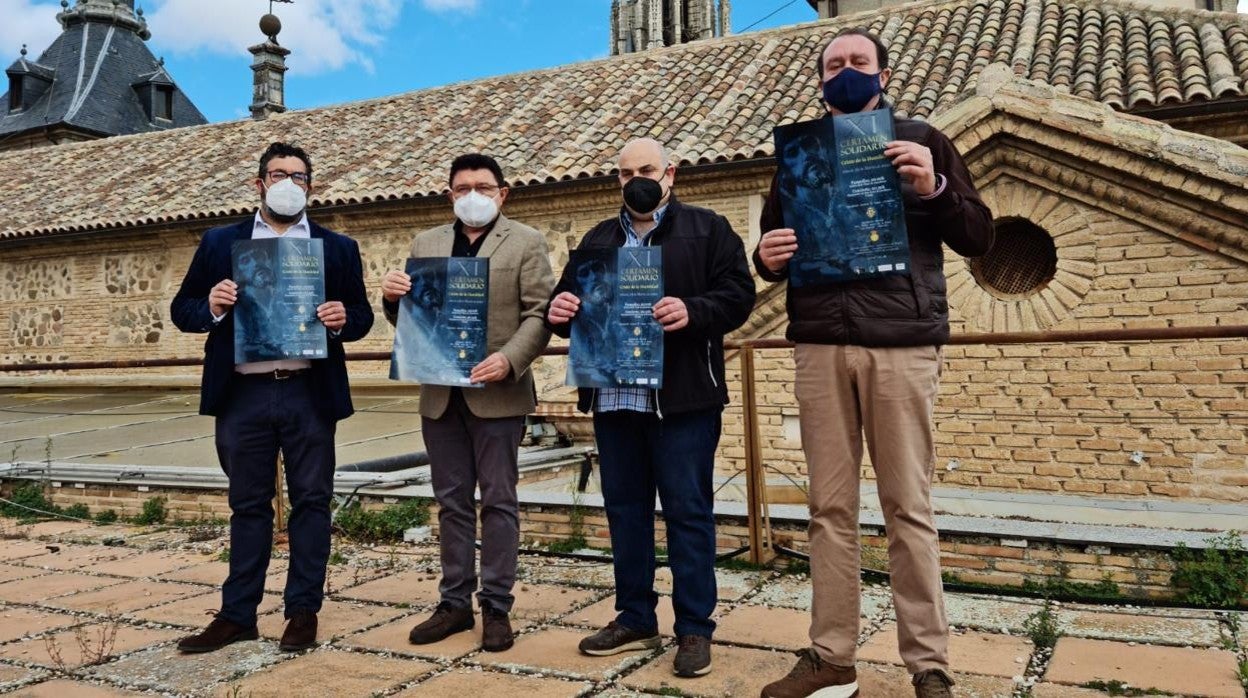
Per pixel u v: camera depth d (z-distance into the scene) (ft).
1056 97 21.49
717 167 35.12
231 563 12.96
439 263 12.48
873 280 9.71
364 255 44.06
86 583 16.94
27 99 110.01
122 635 13.44
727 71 43.60
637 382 11.12
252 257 12.55
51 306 51.60
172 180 50.90
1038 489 22.02
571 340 11.69
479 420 12.69
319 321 12.69
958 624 12.96
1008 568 14.94
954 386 22.99
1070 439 21.76
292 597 12.62
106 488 24.29
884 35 41.70
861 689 10.47
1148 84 30.45
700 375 11.48
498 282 12.92
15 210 53.01
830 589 10.11
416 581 16.34
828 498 10.12
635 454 11.96
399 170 43.21
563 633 12.99
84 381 49.62
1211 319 20.75
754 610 13.89
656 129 39.27
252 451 12.91
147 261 48.91
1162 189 20.85
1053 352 22.08
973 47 38.01
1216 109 28.45
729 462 24.35
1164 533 14.71
